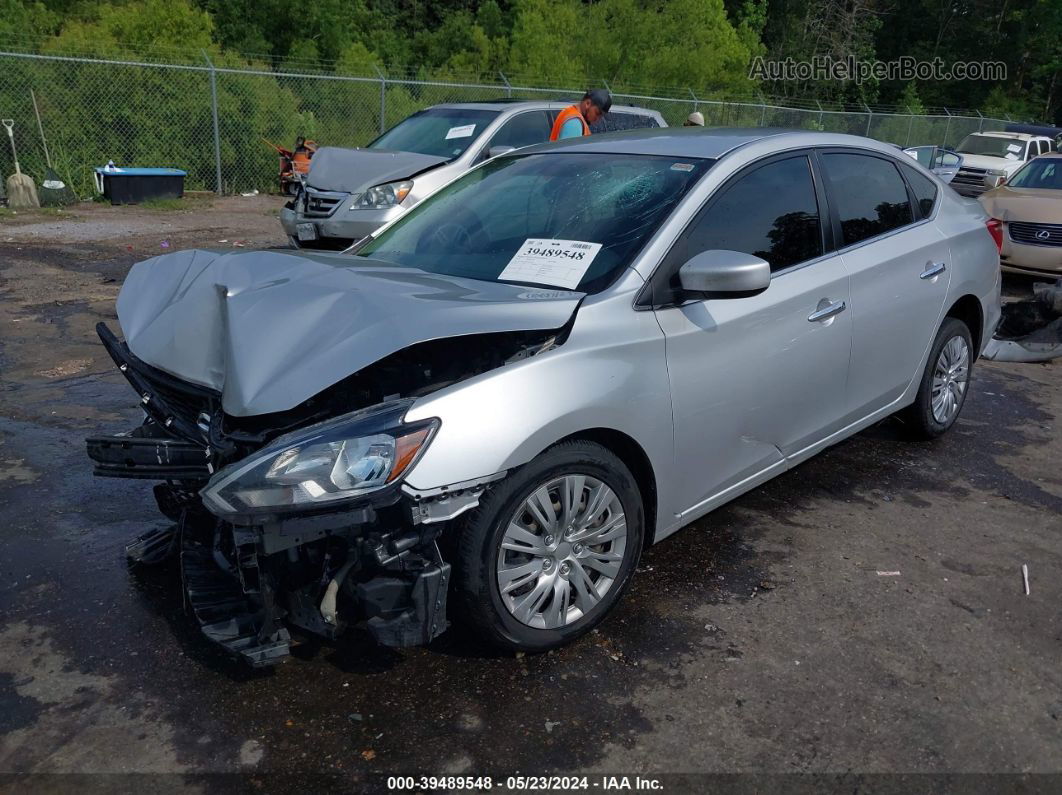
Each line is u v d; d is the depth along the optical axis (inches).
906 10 1891.0
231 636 105.7
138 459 112.3
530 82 927.0
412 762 97.3
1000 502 168.2
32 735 100.8
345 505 95.2
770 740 101.2
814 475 178.9
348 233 329.4
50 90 602.5
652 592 132.7
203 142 677.3
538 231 137.3
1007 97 1797.5
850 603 130.4
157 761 97.1
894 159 178.4
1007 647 120.2
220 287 118.4
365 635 120.7
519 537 109.7
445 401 101.6
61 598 128.6
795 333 142.6
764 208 143.0
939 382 191.5
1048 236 363.6
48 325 280.4
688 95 1081.4
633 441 119.1
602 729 102.7
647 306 121.7
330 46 1285.7
